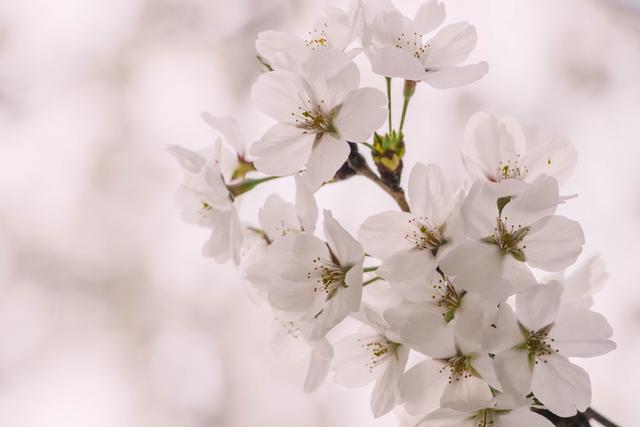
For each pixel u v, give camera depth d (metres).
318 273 0.57
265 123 1.11
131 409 1.04
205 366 1.05
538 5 1.12
